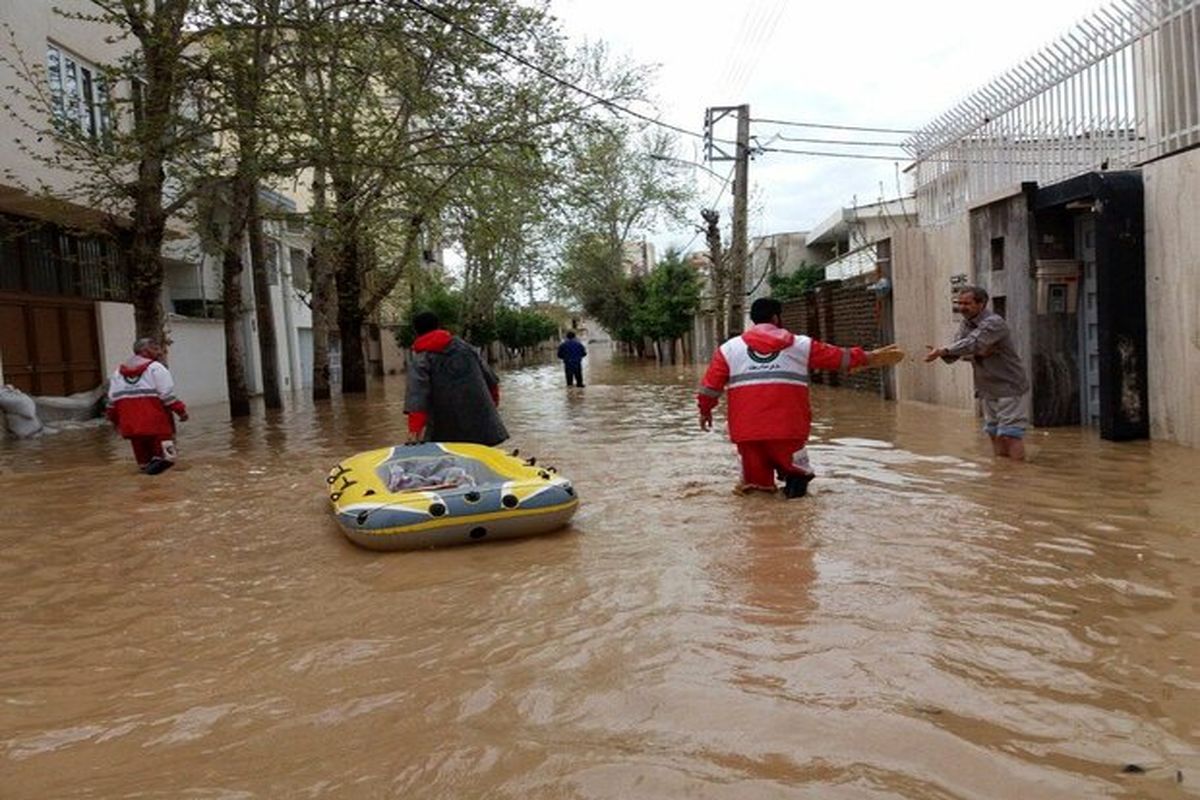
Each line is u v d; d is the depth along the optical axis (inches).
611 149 1164.5
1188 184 339.3
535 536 260.2
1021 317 432.1
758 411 289.9
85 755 135.4
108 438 597.9
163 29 497.7
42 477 410.9
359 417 714.8
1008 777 115.1
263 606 207.8
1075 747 122.2
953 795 111.8
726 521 265.1
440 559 240.7
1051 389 423.2
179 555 257.8
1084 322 421.4
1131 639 158.9
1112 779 113.8
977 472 323.6
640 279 1974.7
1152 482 288.0
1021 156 454.0
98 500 346.9
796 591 194.2
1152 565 201.0
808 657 156.6
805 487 293.7
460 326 1544.0
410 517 247.0
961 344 336.5
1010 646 158.1
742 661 156.5
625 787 116.6
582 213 818.2
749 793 113.7
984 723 130.0
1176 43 350.0
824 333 834.8
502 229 765.9
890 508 271.0
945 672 148.1
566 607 193.6
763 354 292.5
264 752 133.2
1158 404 362.6
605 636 173.6
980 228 473.4
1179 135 350.3
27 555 262.7
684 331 1736.0
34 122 607.2
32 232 686.5
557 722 137.3
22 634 194.2
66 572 243.6
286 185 1051.3
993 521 247.9
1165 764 116.8
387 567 235.3
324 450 493.7
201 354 970.1
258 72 516.4
